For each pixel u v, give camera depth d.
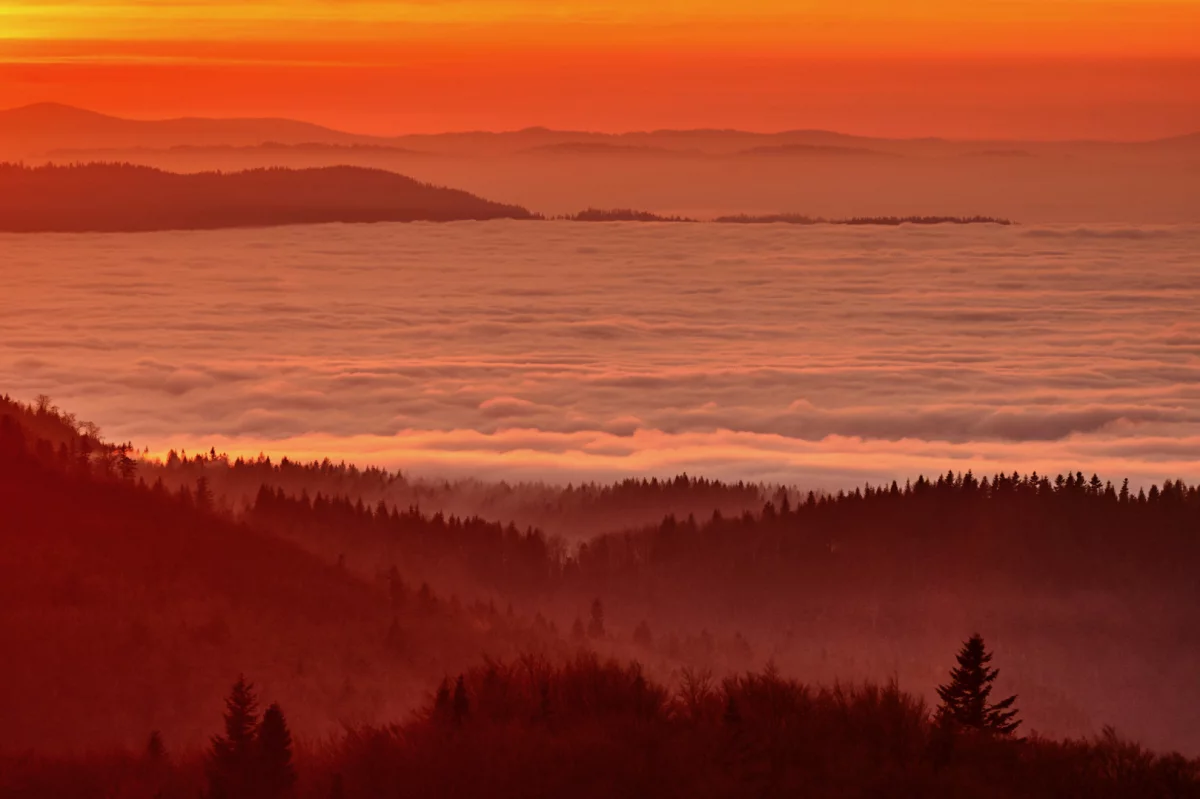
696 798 78.12
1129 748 81.44
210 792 89.19
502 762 85.19
